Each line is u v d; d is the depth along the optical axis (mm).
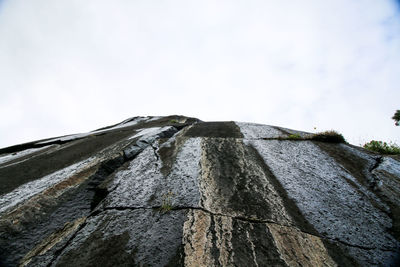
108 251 1409
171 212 1756
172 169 2598
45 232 1683
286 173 2414
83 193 2234
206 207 1790
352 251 1372
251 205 1808
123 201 1980
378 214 1744
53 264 1345
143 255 1358
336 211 1766
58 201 2061
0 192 2418
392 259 1331
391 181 2221
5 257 1430
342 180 2283
